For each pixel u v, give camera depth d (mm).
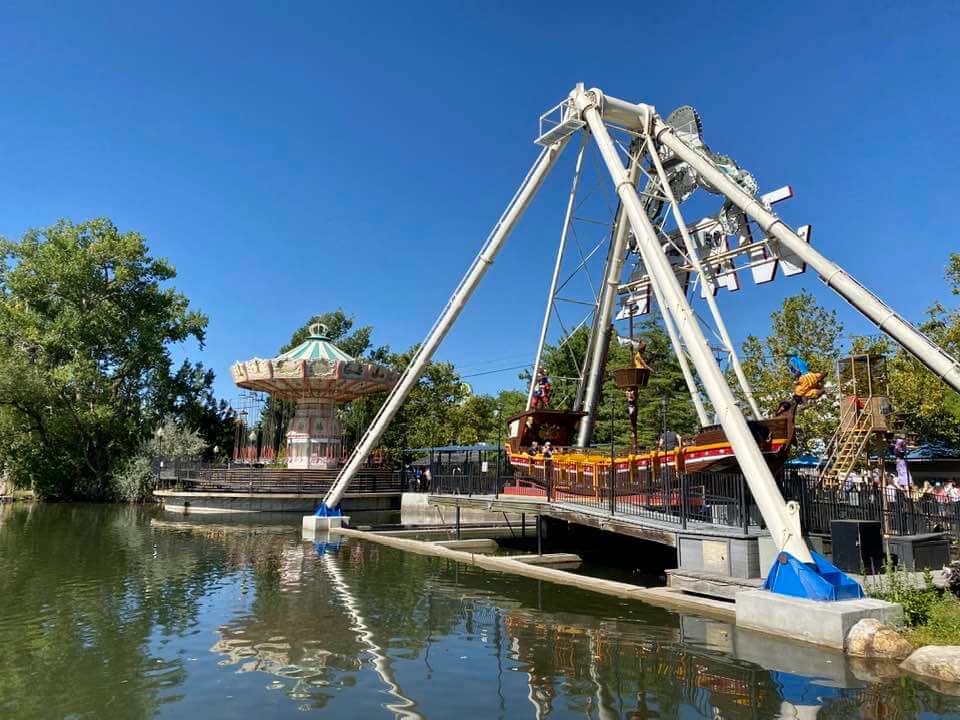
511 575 16609
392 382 46562
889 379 25391
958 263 22750
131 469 49344
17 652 9602
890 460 23641
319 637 10461
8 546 22375
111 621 11555
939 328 25391
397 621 11547
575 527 23859
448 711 7277
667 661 8984
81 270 49094
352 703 7539
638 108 22062
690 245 20688
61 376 46938
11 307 50219
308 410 45719
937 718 6832
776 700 7434
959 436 25953
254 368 42812
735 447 12219
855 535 12391
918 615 9992
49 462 49844
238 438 62312
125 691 7949
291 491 39875
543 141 22531
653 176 23578
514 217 23500
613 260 25984
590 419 26172
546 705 7441
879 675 8234
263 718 7090
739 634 10367
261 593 14125
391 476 43656
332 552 21250
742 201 19328
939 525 15008
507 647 9828
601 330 26594
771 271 20625
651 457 18000
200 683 8234
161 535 26453
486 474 24391
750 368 31109
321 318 66125
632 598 13586
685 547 14133
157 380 54625
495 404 53594
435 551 21047
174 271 54688
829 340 28766
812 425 27469
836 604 9945
